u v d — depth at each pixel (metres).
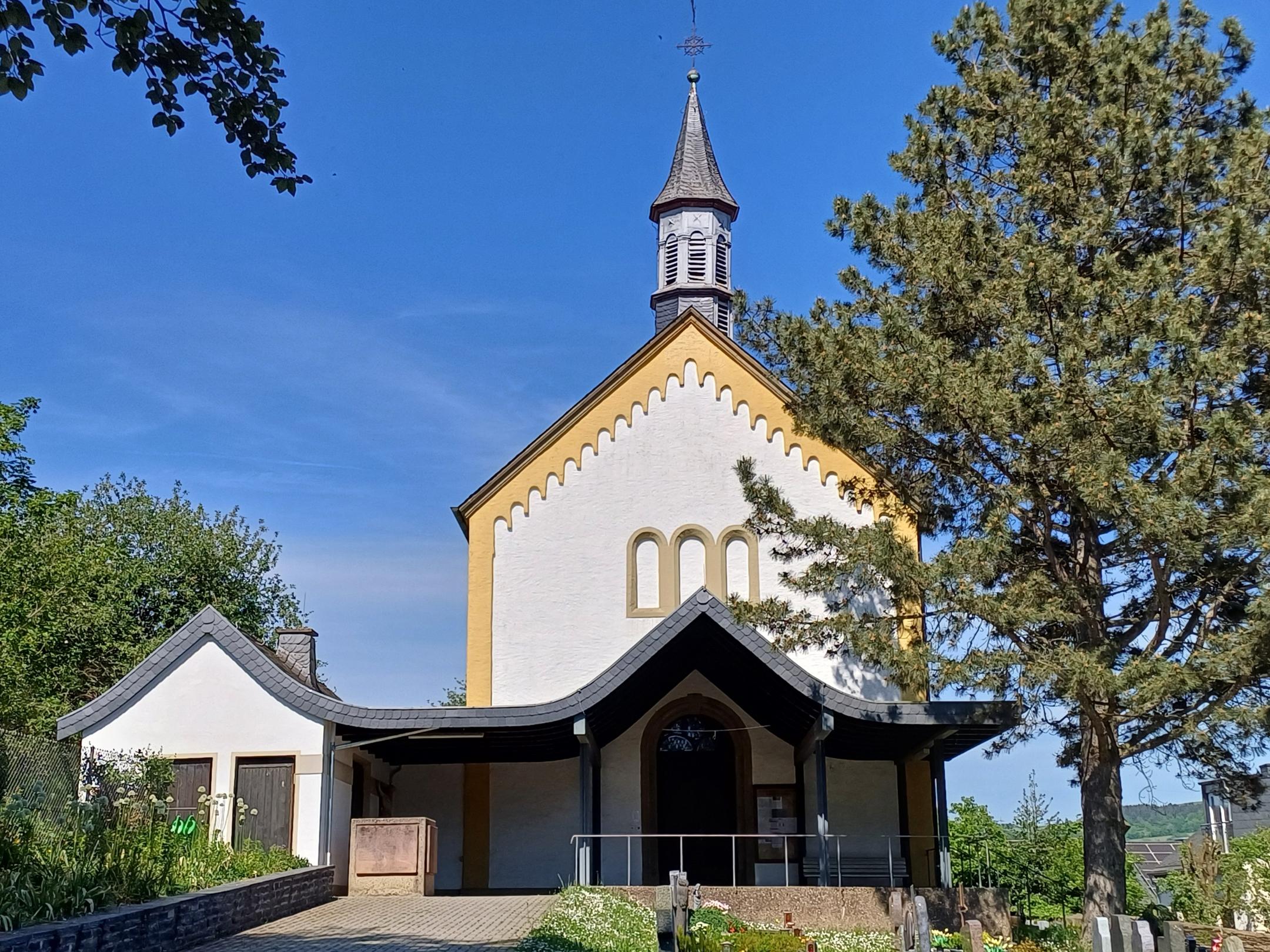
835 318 20.42
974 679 17.80
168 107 10.37
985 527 18.39
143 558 45.53
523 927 16.91
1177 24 20.89
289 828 21.67
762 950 16.67
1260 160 19.23
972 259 19.91
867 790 24.70
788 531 20.64
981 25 21.56
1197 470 16.75
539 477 26.44
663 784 25.06
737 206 32.78
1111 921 13.06
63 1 9.59
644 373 26.80
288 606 48.78
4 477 36.03
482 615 25.83
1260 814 47.66
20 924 11.94
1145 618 19.50
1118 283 18.16
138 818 17.80
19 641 33.47
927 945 13.61
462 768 25.56
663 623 21.19
